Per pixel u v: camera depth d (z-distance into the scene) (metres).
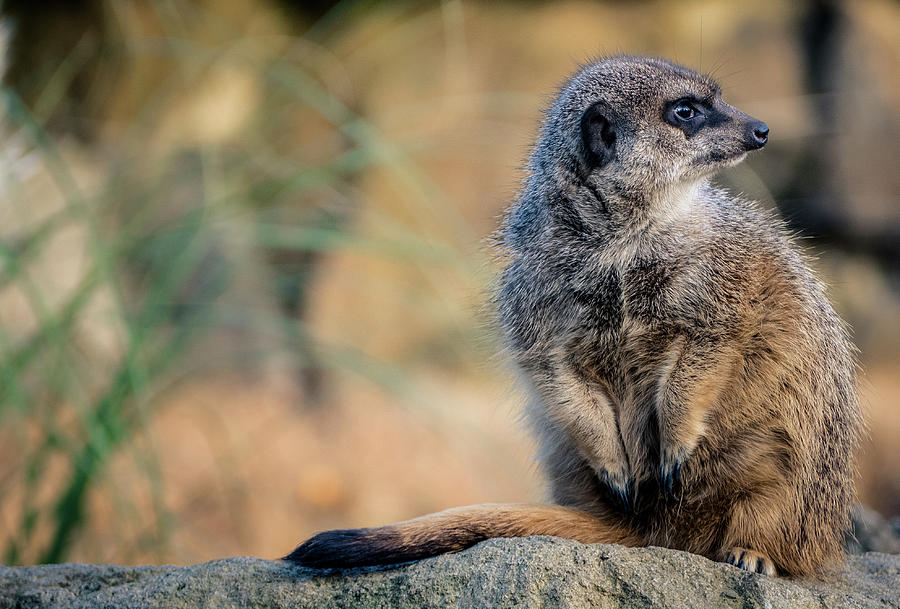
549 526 6.07
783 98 16.11
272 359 14.48
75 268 13.83
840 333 6.85
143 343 9.44
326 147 15.59
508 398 7.58
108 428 8.99
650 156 6.86
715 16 16.31
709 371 6.15
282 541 13.49
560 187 6.97
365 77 16.36
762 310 6.28
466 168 15.67
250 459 14.68
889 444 15.10
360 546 5.67
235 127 15.46
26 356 9.14
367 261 16.55
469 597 5.23
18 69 16.30
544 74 16.12
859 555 6.88
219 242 13.39
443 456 15.41
